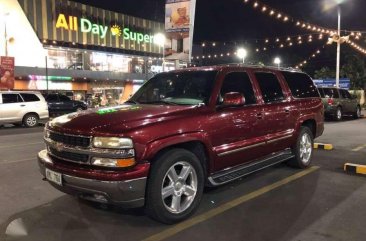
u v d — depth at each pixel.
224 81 5.48
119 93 38.38
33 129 17.16
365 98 39.81
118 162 4.08
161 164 4.34
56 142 4.54
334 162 7.90
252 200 5.38
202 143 4.94
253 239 4.08
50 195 5.72
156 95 5.77
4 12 30.09
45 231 4.38
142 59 42.22
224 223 4.54
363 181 6.36
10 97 18.08
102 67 38.53
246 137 5.63
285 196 5.55
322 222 4.53
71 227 4.48
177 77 5.86
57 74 33.22
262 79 6.31
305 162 7.25
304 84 7.55
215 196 5.57
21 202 5.42
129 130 4.14
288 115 6.63
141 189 4.17
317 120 7.59
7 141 12.33
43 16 34.03
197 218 4.71
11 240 4.14
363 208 5.01
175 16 28.52
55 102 25.48
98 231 4.36
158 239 4.12
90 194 4.30
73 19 36.28
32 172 7.28
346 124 17.34
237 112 5.44
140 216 4.79
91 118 4.50
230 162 5.40
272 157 6.35
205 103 5.13
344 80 35.06
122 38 40.50
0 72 23.72
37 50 33.66
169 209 4.46
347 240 4.03
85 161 4.25
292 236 4.14
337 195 5.59
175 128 4.52
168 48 34.38
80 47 36.53
